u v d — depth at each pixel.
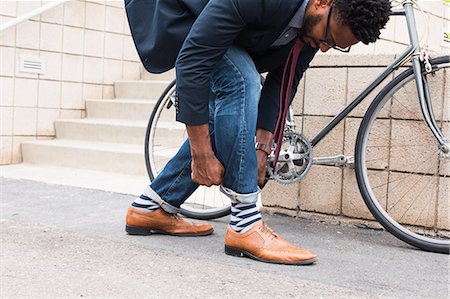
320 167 3.27
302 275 2.35
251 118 2.44
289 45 2.49
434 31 5.06
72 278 2.27
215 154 2.55
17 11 5.27
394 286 2.25
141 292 2.14
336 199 3.24
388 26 4.35
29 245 2.69
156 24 2.43
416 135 2.99
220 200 3.46
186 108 2.29
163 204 2.89
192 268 2.41
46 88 5.51
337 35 2.24
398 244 2.88
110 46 6.00
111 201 3.71
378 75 2.99
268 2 2.19
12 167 5.10
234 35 2.24
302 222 3.27
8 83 5.23
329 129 3.02
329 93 3.20
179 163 2.86
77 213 3.36
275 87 2.67
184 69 2.24
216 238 2.91
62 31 5.60
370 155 3.10
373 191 3.10
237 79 2.43
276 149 2.64
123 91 5.96
